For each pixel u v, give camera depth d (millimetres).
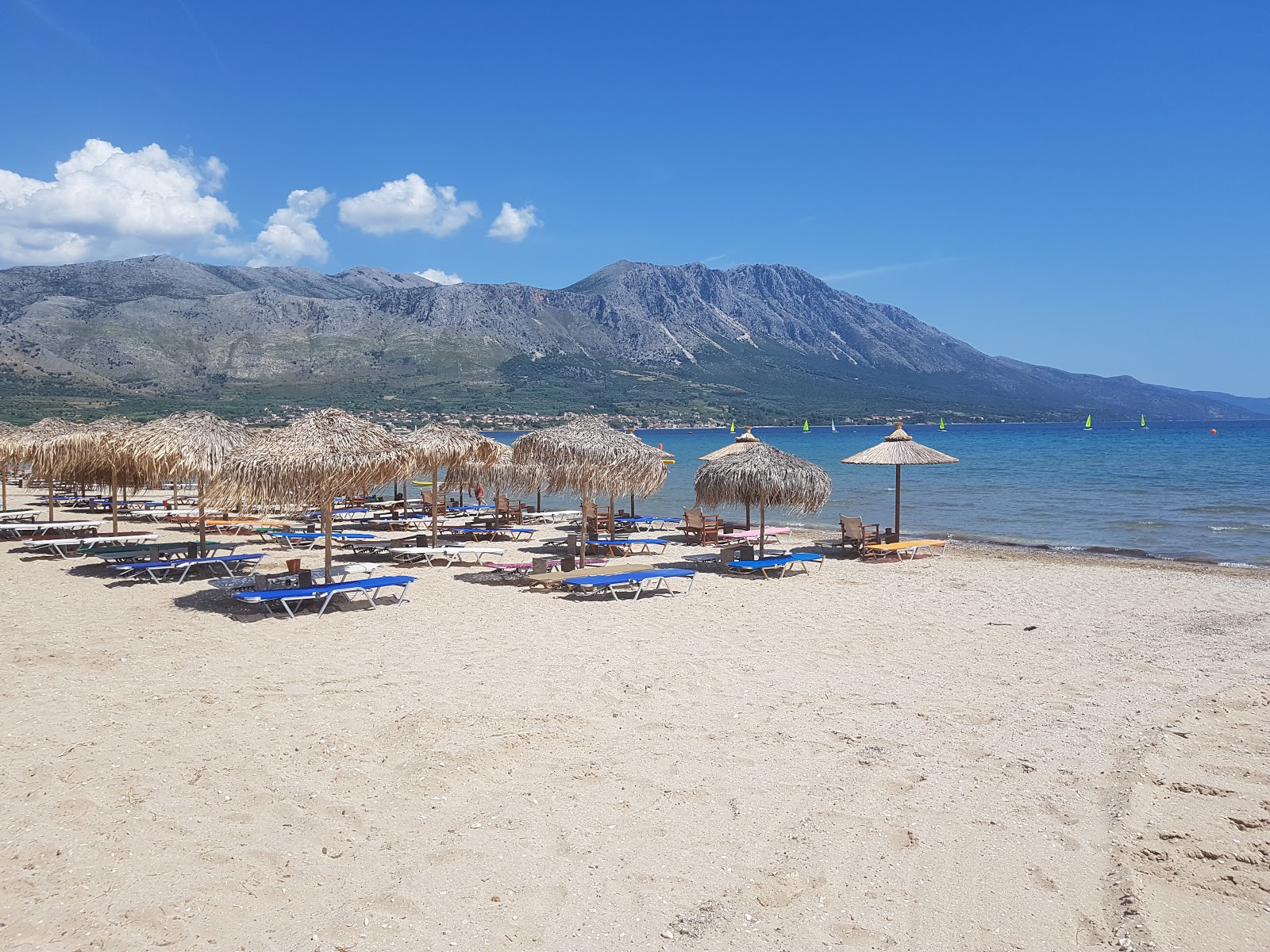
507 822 4652
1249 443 86875
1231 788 5055
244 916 3699
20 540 17328
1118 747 5816
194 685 7242
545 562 13398
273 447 10773
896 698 7070
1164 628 10070
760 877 4086
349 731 6062
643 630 9773
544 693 7078
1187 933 3611
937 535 21375
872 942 3570
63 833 4414
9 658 8070
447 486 20203
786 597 12070
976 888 4004
